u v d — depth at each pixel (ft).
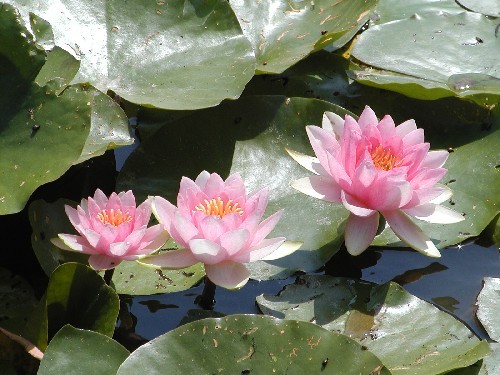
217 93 6.77
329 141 6.08
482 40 8.46
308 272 6.16
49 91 5.99
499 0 9.24
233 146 6.88
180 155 6.84
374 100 7.75
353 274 6.30
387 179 5.56
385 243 6.49
